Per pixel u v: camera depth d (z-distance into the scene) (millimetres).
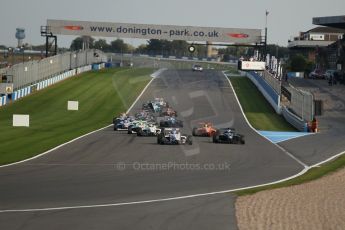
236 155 60062
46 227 28109
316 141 76438
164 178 44375
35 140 68125
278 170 50719
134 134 77938
